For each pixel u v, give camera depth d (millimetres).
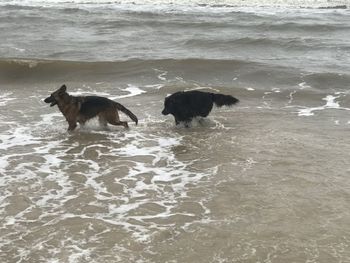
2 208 5281
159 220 5047
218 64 11945
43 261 4332
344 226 4848
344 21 16953
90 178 6070
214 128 8000
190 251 4477
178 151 6988
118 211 5242
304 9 19266
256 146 7090
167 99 8141
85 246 4566
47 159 6676
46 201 5453
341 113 8758
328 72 11180
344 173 6109
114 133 7777
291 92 10039
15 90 10484
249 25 16516
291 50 13586
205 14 18453
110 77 11383
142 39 15016
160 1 21188
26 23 17578
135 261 4332
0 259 4359
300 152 6812
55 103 7785
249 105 9344
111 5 20703
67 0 22031
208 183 5895
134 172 6258
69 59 12773
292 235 4707
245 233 4762
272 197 5484
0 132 7766
